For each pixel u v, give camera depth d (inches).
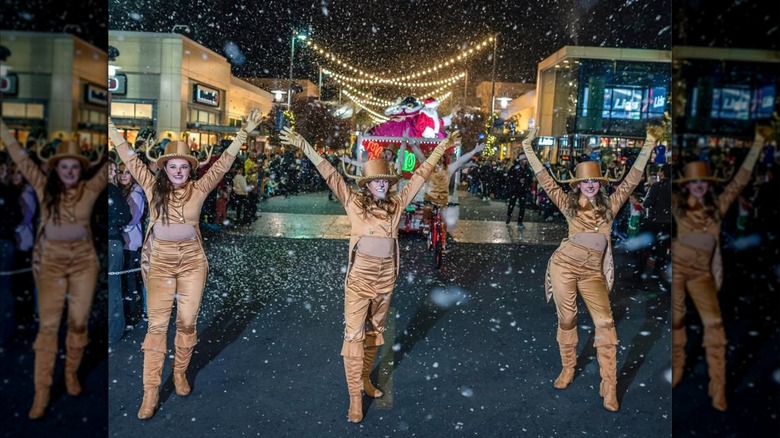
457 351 230.4
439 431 164.2
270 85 1427.2
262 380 196.4
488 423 169.5
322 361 215.6
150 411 167.5
